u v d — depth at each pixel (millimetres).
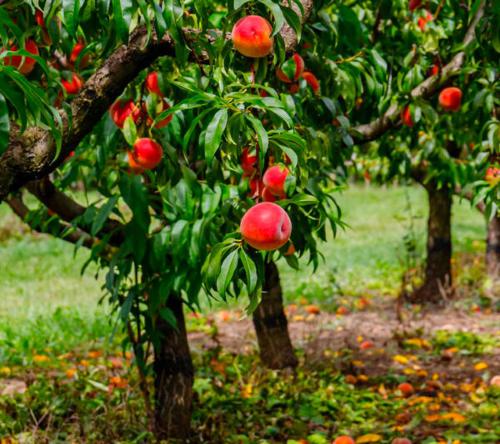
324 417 8000
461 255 17578
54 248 21422
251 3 3680
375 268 17312
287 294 14594
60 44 4352
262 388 8609
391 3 6855
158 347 6230
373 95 6648
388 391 8898
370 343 10883
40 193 6027
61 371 9836
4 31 3275
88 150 6969
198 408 7828
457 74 6113
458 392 8859
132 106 4539
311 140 4828
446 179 9438
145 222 5344
